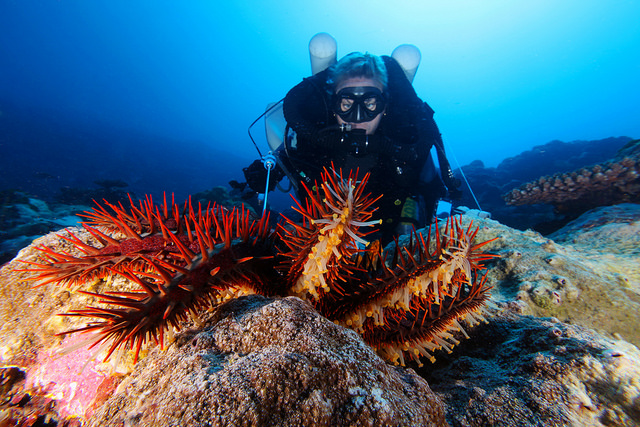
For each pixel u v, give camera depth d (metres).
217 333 0.23
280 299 0.25
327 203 0.23
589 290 0.48
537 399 0.25
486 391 0.28
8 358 0.33
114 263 0.29
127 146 7.34
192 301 0.22
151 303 0.20
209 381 0.19
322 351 0.21
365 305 0.29
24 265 0.37
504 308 0.43
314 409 0.18
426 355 0.31
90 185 4.65
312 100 1.00
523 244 0.60
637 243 0.66
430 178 0.98
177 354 0.23
